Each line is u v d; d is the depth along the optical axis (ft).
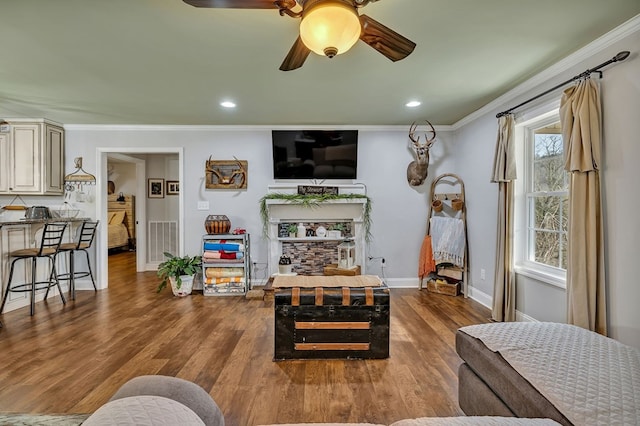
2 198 15.72
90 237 16.10
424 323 11.38
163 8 6.55
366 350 8.64
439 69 9.53
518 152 11.31
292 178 16.35
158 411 2.65
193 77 10.04
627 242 7.29
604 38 7.70
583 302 7.87
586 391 4.25
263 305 13.55
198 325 11.23
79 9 6.55
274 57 8.71
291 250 16.66
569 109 8.17
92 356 8.86
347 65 9.23
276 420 6.21
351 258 15.58
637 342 7.10
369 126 16.24
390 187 16.47
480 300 13.83
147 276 19.54
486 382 5.49
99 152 16.03
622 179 7.39
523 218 11.35
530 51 8.46
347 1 5.37
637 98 7.06
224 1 5.23
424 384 7.45
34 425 4.66
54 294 15.06
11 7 6.45
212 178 16.26
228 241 15.34
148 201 22.33
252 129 16.25
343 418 6.27
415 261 16.60
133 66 9.23
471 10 6.70
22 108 13.21
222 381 7.60
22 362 8.52
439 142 16.39
